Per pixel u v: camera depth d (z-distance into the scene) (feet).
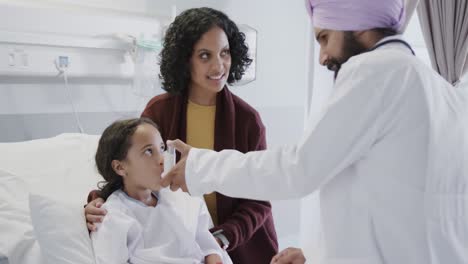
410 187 2.87
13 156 4.56
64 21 5.37
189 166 3.45
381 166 2.92
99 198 4.20
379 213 2.96
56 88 5.61
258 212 4.85
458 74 6.13
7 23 5.00
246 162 3.23
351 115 2.84
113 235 3.81
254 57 7.38
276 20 7.84
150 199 4.35
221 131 4.80
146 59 6.00
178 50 4.53
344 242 3.08
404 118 2.86
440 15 6.08
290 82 8.29
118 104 6.13
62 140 4.97
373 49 3.13
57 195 4.29
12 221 3.93
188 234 4.10
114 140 4.09
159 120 4.79
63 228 3.83
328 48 3.24
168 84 4.76
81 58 5.56
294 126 8.54
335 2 3.07
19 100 5.38
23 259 3.76
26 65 5.17
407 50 3.16
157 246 4.03
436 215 2.86
